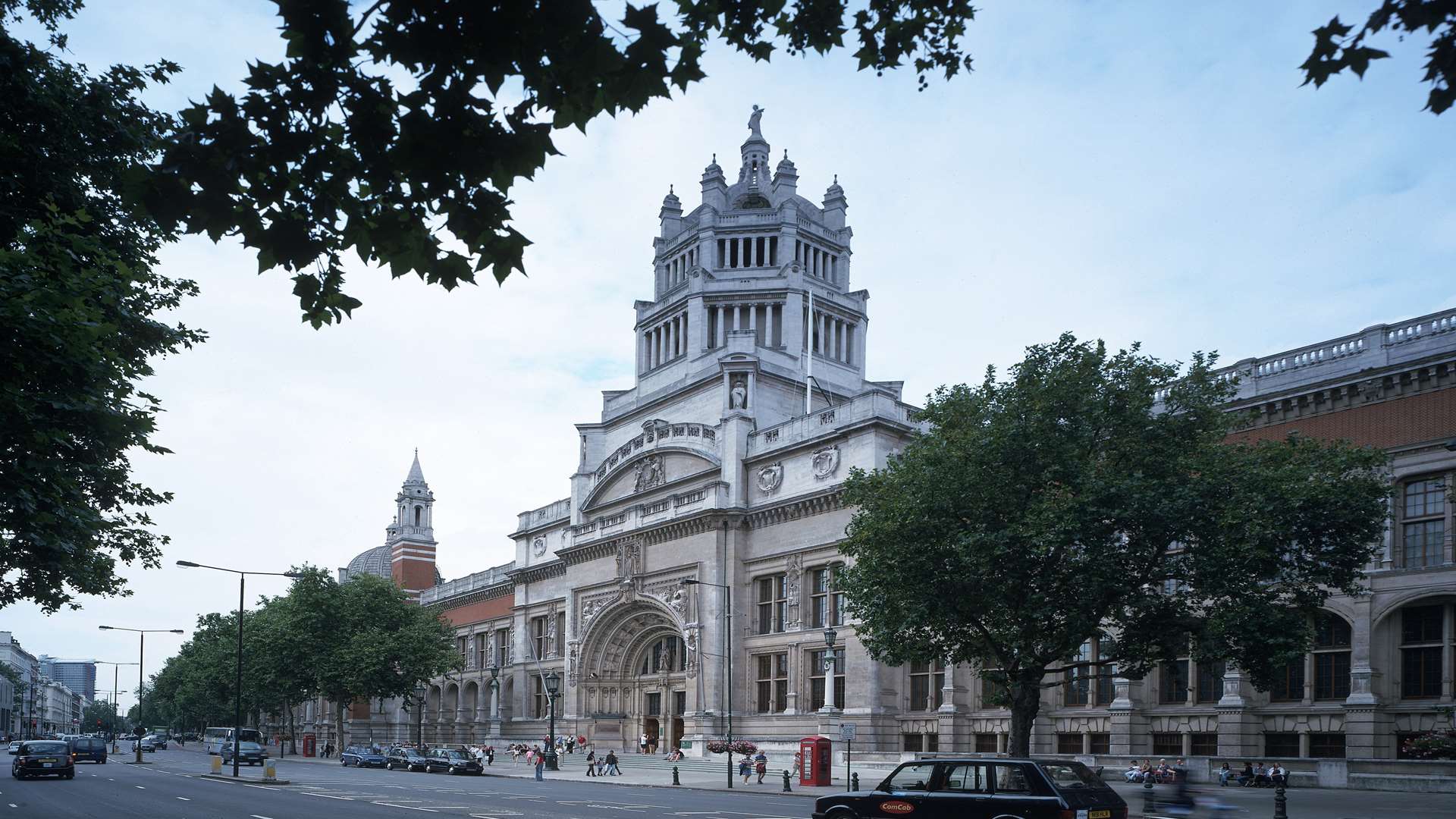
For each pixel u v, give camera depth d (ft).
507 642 352.08
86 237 70.90
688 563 249.55
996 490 114.11
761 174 350.64
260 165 28.86
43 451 69.41
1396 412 146.82
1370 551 111.65
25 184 72.84
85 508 81.66
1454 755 130.72
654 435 273.33
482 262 31.19
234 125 28.22
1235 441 162.40
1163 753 169.58
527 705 323.78
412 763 241.55
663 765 233.14
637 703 282.36
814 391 288.71
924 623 118.01
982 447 114.32
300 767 258.37
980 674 120.88
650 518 265.54
